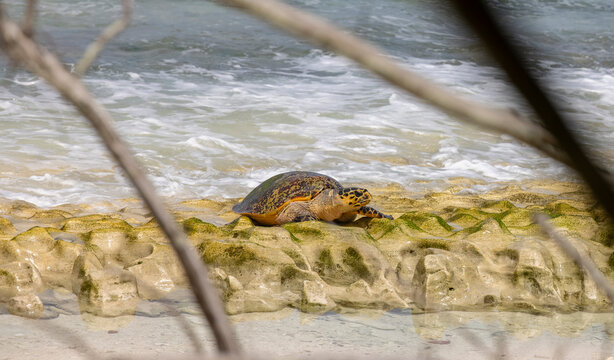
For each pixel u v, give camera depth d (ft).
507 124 2.12
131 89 69.56
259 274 27.12
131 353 19.97
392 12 114.42
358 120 62.18
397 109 66.80
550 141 2.09
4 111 57.72
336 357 5.99
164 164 47.75
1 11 2.58
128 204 40.01
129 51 86.53
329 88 75.10
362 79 79.92
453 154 53.88
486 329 23.38
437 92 2.22
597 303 26.50
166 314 23.84
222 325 3.19
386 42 97.96
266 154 51.52
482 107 2.18
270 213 33.96
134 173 2.89
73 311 23.91
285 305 25.36
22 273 26.02
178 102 65.67
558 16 129.70
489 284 26.96
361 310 24.91
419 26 107.65
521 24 2.10
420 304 25.70
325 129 59.06
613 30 118.52
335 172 48.42
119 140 2.82
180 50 89.25
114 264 28.53
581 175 2.11
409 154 54.03
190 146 51.57
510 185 45.68
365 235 30.37
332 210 33.53
